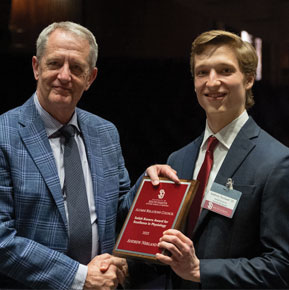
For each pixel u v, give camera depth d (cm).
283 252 144
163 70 269
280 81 250
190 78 268
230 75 157
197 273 146
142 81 271
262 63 250
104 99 273
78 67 175
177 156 181
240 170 155
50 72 172
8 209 166
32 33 257
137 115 274
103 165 190
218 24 253
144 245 154
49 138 180
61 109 176
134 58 268
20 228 167
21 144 172
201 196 162
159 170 171
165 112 273
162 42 265
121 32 265
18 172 168
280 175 148
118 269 172
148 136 276
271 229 146
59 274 162
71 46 172
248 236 150
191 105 272
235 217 151
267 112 253
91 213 181
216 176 158
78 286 163
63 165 179
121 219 194
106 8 262
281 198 147
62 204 169
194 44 163
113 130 203
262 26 246
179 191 161
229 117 162
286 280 144
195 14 257
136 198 167
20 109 183
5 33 257
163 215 158
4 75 262
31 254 161
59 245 169
